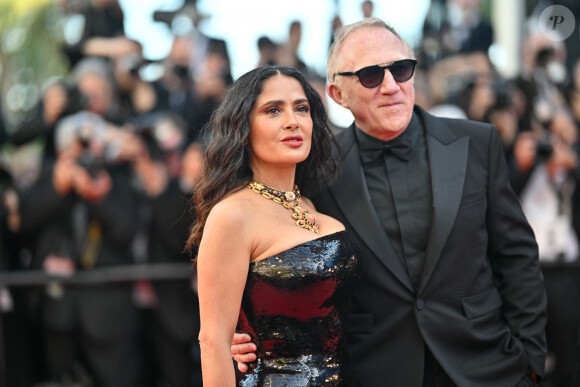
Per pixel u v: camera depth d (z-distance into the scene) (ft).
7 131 26.21
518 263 15.29
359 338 14.93
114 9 29.50
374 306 14.96
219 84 26.68
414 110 16.05
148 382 25.31
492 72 30.27
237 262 13.10
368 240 14.94
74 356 24.57
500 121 26.07
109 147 24.62
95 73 25.73
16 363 24.27
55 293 24.09
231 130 13.85
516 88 27.17
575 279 24.64
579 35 32.07
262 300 13.25
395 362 14.76
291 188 14.39
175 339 24.66
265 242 13.37
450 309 14.76
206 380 12.94
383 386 14.74
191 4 30.01
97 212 24.18
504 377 14.73
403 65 14.93
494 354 14.89
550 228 24.97
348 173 15.51
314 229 14.01
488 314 14.96
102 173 24.30
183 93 28.30
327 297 13.44
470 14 35.12
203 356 13.07
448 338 14.62
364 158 15.53
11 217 24.88
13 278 23.04
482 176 15.26
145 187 24.79
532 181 24.97
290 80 14.02
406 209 15.08
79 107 25.39
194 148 23.90
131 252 25.18
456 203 14.80
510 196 15.38
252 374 13.57
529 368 14.96
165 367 24.94
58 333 24.14
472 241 14.96
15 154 35.32
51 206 24.21
